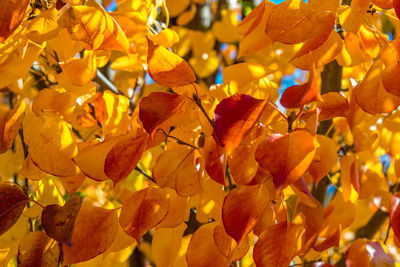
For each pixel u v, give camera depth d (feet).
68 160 2.50
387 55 2.42
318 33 2.38
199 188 2.52
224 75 2.62
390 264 2.84
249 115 2.23
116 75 3.74
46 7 2.57
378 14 2.88
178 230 2.67
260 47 2.61
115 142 2.43
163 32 2.67
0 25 2.32
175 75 2.39
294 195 3.01
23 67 2.49
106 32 2.39
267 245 2.49
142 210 2.48
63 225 2.45
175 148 2.57
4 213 2.52
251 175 2.43
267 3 2.58
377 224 4.97
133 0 2.64
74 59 2.51
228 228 2.38
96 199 3.62
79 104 2.71
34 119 2.54
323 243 2.85
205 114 2.40
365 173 3.31
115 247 2.63
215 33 4.75
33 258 2.56
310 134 2.26
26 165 2.61
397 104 2.45
